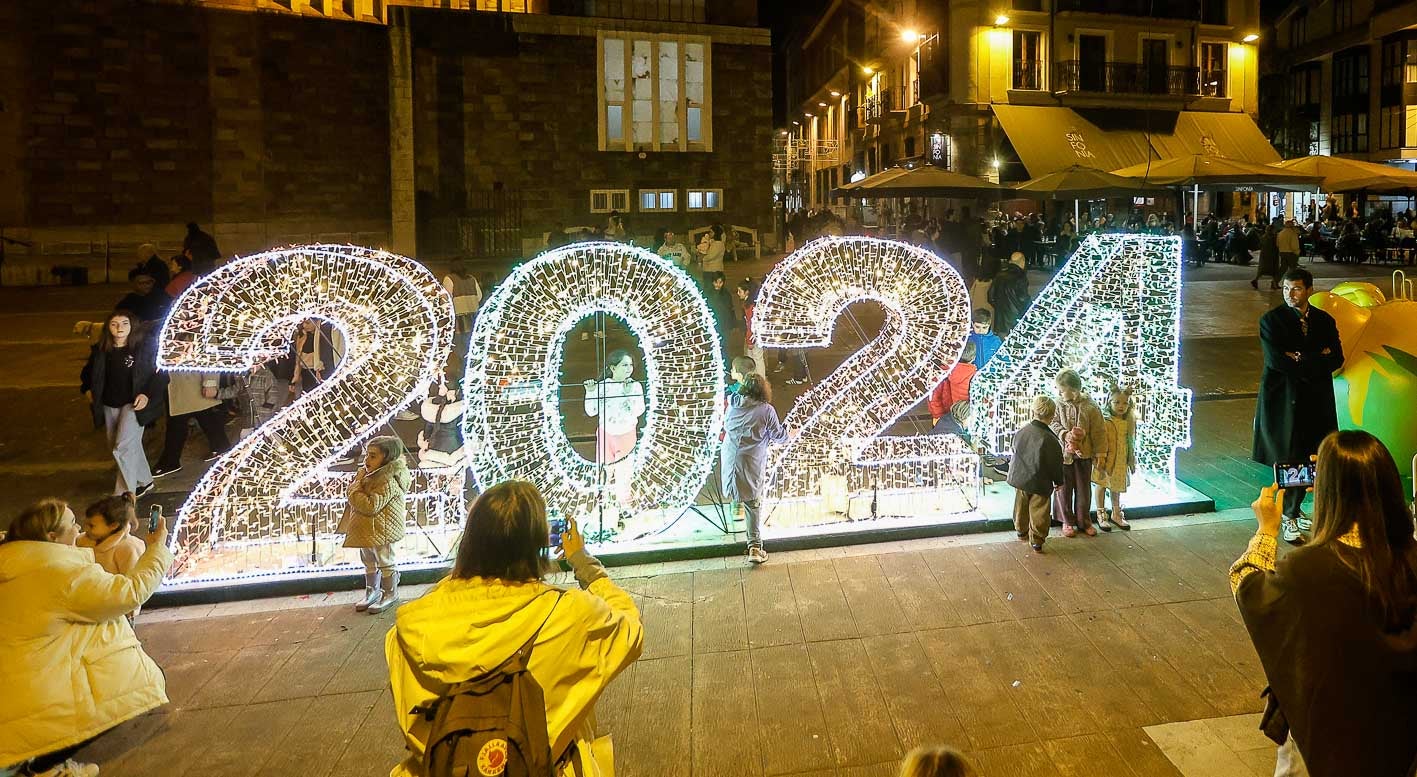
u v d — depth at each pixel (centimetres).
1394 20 3728
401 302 657
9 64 2238
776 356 1383
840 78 4775
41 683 384
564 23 2656
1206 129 3491
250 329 624
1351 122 4031
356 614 574
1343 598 242
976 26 3244
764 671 480
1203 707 432
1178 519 705
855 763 397
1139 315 783
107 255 2194
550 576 597
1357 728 238
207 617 573
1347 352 717
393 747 423
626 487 682
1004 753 400
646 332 661
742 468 620
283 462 649
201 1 2392
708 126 2806
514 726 212
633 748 411
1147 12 3391
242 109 2434
